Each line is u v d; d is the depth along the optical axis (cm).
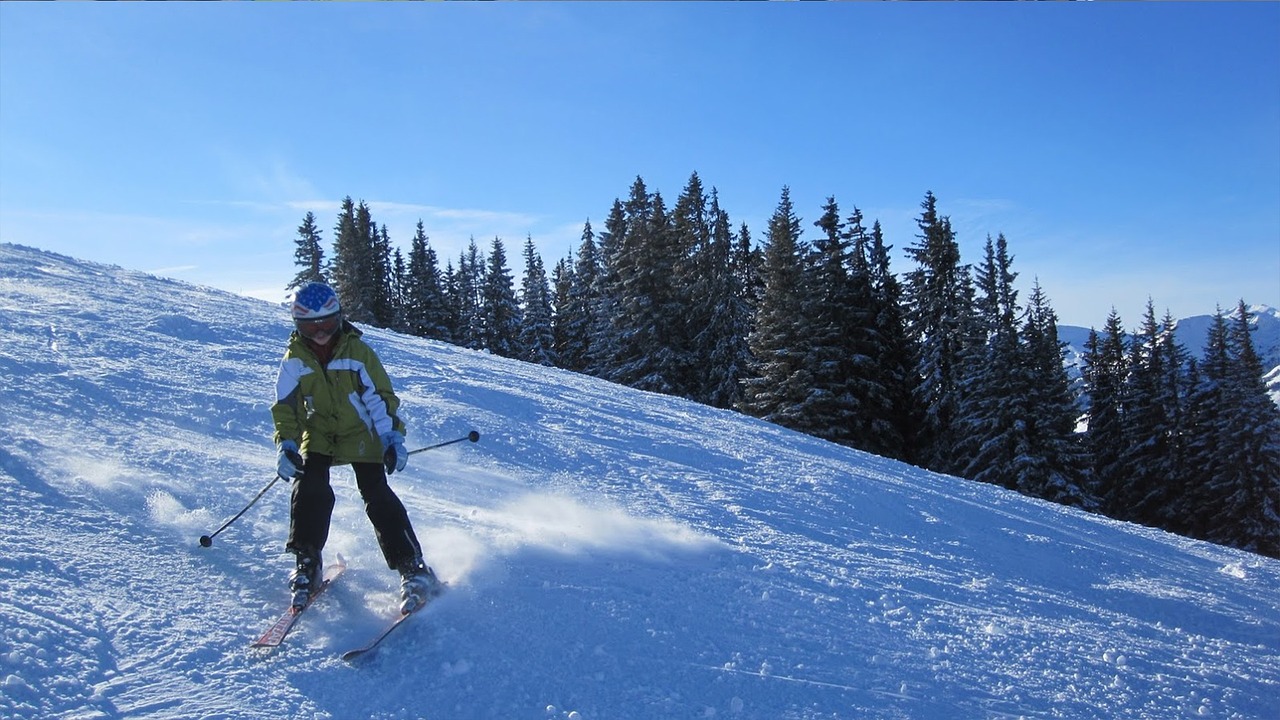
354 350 364
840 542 549
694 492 623
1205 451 4034
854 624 394
